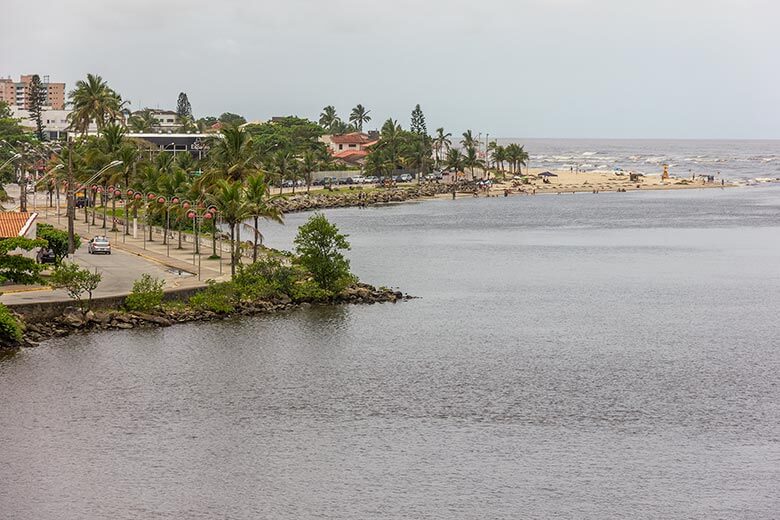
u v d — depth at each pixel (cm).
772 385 8262
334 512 5594
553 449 6594
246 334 9856
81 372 8275
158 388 7875
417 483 6006
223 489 5891
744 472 6181
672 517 5547
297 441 6712
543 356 9331
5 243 9888
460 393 7931
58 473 6109
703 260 17312
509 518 5541
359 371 8588
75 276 9869
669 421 7212
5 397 7562
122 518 5503
